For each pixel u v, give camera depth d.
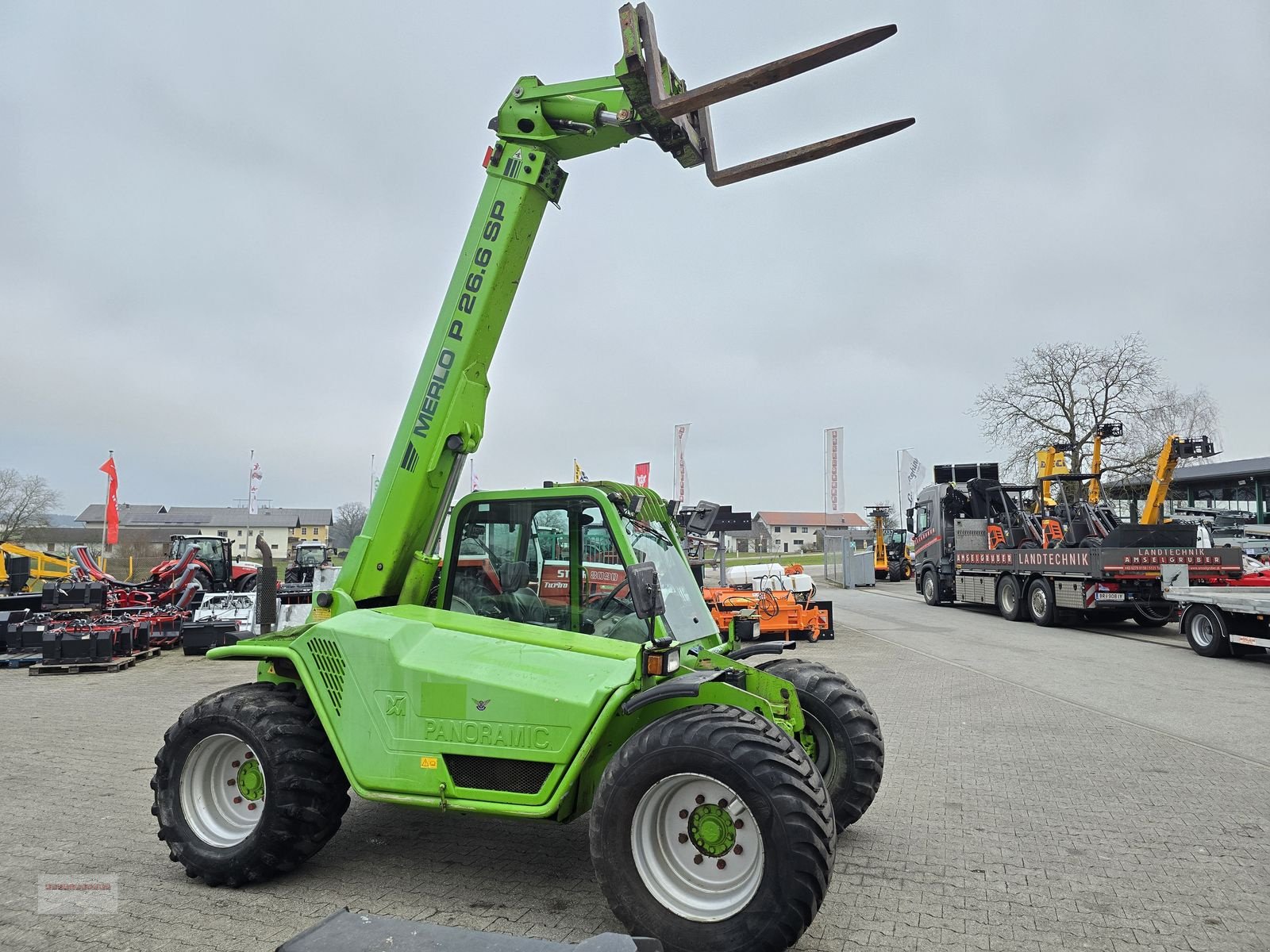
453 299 4.77
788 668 5.19
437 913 3.91
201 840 4.31
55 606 14.90
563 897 4.09
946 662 12.45
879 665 12.21
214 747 4.45
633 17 4.11
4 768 6.70
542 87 4.73
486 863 4.56
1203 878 4.34
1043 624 17.81
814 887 3.18
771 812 3.23
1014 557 18.89
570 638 4.10
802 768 3.34
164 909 3.97
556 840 4.93
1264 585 15.63
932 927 3.78
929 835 5.02
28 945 3.60
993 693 9.92
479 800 3.87
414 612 4.46
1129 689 10.17
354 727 4.12
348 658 4.18
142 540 81.81
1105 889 4.20
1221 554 15.94
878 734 4.93
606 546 4.30
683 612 4.65
